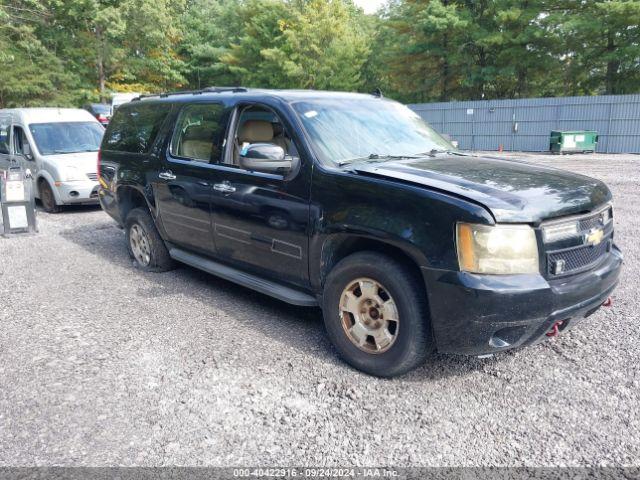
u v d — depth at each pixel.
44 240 7.68
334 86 42.03
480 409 3.08
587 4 31.92
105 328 4.32
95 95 39.22
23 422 2.99
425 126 4.93
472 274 2.96
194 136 4.94
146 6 39.81
